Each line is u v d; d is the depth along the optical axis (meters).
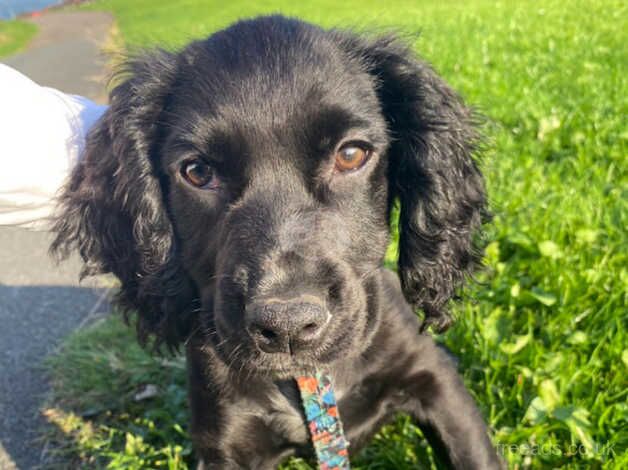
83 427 0.26
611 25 0.81
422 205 0.21
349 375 0.21
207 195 0.19
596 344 0.24
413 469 0.22
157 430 0.25
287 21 0.21
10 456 0.26
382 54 0.22
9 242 0.48
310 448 0.22
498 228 0.31
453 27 0.99
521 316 0.26
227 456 0.22
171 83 0.21
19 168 0.20
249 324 0.16
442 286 0.22
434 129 0.21
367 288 0.19
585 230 0.29
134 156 0.21
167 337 0.22
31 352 0.33
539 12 1.05
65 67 1.35
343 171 0.19
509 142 0.42
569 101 0.47
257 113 0.18
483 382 0.24
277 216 0.18
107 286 0.38
